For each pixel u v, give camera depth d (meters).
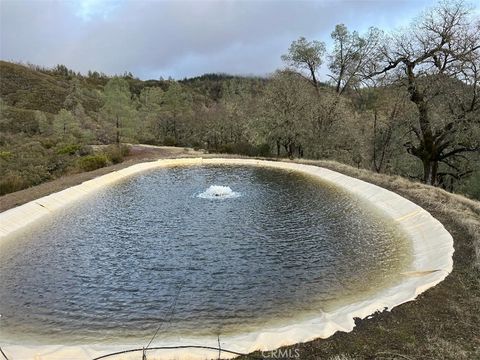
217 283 12.32
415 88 27.59
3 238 16.95
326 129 41.09
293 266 13.49
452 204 19.00
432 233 15.36
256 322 9.95
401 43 29.08
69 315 10.59
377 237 16.31
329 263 13.70
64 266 13.84
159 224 18.73
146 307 10.94
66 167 35.03
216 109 66.31
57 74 151.62
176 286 12.18
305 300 11.06
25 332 9.76
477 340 7.98
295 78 44.09
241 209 21.58
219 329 9.66
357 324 8.88
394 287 11.52
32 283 12.55
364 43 42.31
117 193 26.47
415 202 20.19
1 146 42.72
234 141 58.47
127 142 54.66
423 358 7.41
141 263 14.00
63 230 17.98
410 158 37.50
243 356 7.80
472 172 31.25
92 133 54.31
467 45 25.50
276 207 21.94
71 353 8.22
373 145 37.38
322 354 7.73
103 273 13.22
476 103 26.05
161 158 43.44
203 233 17.25
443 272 11.31
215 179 32.19
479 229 14.72
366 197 23.89
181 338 9.23
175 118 69.50
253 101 55.91
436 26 26.27
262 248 15.28
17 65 118.62
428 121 27.86
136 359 7.80
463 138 26.53
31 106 95.31
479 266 11.45
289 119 41.62
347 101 43.81
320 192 26.17
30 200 21.95
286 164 38.94
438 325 8.63
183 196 25.31
